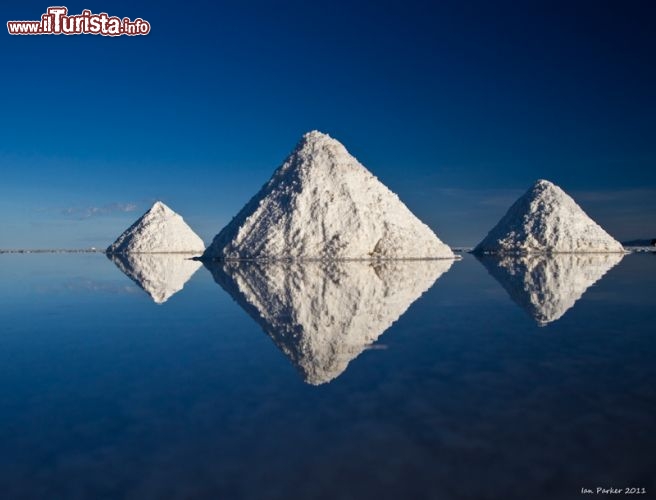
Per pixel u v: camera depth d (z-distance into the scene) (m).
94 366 7.43
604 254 51.59
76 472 3.92
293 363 7.41
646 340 8.88
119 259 48.47
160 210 69.25
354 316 11.76
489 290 17.22
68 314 12.94
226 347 8.64
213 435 4.61
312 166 43.97
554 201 56.56
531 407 5.29
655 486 3.60
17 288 20.16
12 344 9.16
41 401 5.74
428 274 24.61
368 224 40.12
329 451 4.22
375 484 3.65
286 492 3.55
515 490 3.55
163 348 8.63
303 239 39.00
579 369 6.88
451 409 5.24
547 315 11.85
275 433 4.64
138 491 3.59
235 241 40.81
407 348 8.30
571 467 3.91
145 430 4.77
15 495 3.58
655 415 5.01
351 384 6.23
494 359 7.50
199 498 3.48
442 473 3.82
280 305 13.84
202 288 18.73
